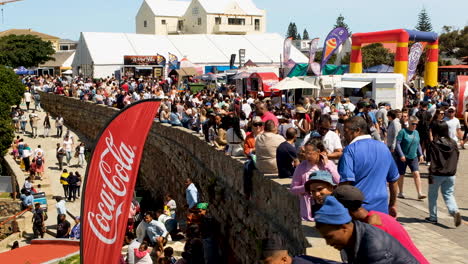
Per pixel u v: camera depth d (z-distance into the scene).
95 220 8.88
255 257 10.80
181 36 71.00
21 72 77.31
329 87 29.73
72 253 15.68
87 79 54.78
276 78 35.88
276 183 9.23
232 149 13.30
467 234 8.84
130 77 50.75
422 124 16.36
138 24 107.19
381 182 6.05
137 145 9.17
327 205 3.74
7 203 27.06
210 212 15.17
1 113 38.81
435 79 38.19
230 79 44.38
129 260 13.02
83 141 38.03
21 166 32.34
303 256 3.96
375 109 19.84
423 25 110.44
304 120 14.09
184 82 49.38
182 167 20.38
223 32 101.25
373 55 64.69
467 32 89.81
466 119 19.34
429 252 7.72
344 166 6.07
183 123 23.00
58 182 29.77
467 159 17.25
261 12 105.44
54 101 47.31
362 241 3.67
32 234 23.20
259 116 12.46
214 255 13.02
